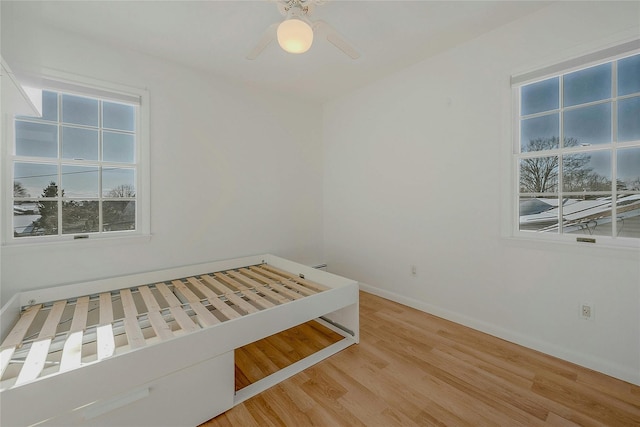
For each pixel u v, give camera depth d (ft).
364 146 10.96
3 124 6.44
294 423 4.64
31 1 5.82
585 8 5.94
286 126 11.49
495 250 7.46
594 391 5.32
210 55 8.25
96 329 5.49
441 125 8.50
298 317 6.12
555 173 6.70
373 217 10.74
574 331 6.25
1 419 3.26
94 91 7.36
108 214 7.87
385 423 4.61
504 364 6.21
